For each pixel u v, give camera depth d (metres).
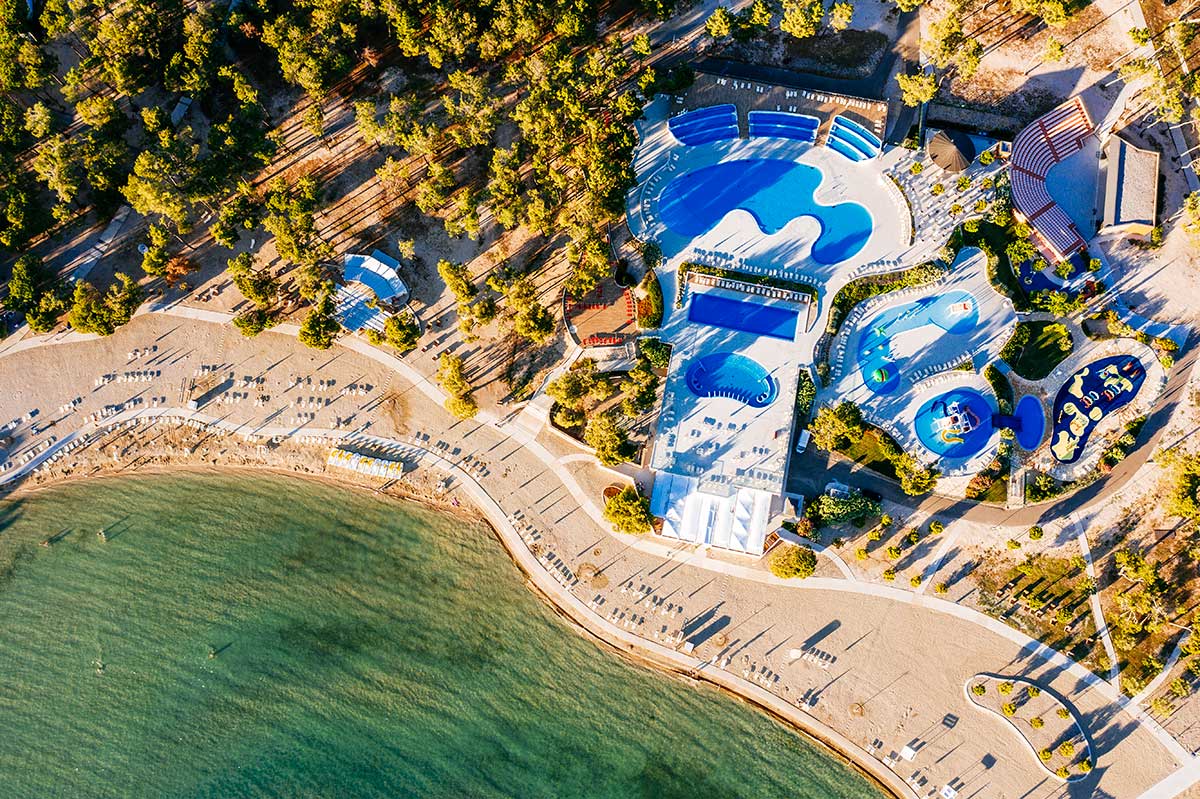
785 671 74.69
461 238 76.69
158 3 73.31
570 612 75.81
